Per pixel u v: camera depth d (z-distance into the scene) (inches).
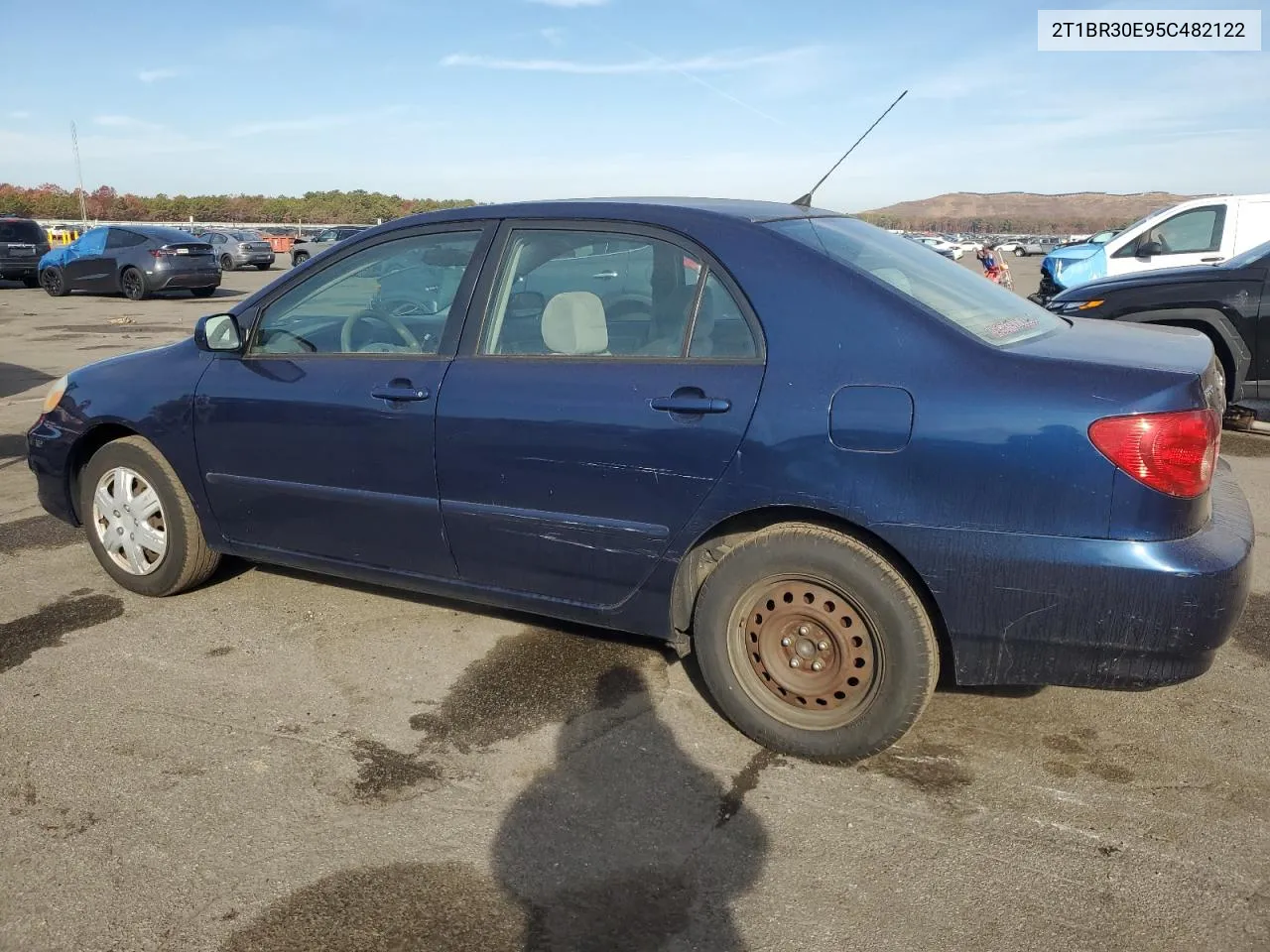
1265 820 106.7
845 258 118.7
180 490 160.4
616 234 126.2
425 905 94.0
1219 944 88.6
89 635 153.7
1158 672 102.6
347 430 139.1
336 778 115.0
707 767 117.7
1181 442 99.0
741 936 90.1
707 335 118.2
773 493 111.7
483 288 133.6
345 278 146.4
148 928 91.0
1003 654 107.3
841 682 114.8
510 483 127.8
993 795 111.7
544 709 131.1
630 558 123.2
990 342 108.9
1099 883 96.8
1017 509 102.0
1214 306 278.5
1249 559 104.3
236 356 153.3
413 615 161.2
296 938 89.7
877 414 106.8
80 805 109.3
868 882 97.3
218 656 146.3
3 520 211.3
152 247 764.0
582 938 89.8
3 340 523.5
